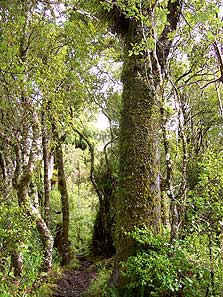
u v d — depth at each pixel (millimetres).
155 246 6441
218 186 5910
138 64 7695
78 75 11633
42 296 7812
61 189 14109
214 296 5324
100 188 15695
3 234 6680
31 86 8172
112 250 14695
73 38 9156
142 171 7410
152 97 7500
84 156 20266
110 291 6859
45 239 9953
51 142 12156
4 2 5426
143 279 5934
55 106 9945
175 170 8156
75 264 12688
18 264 7598
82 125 15586
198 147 11023
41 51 9086
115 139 15680
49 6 7230
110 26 8594
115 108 15633
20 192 9125
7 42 6113
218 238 5688
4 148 10555
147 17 6480
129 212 7309
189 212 6180
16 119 9266
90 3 8133
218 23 6496
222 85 11500
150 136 7527
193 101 11797
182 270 5605
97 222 15461
